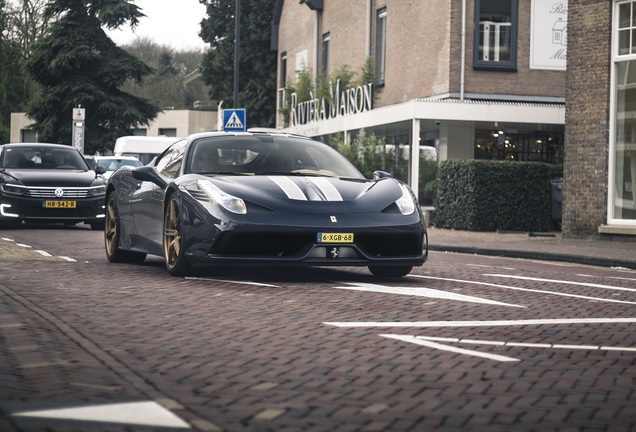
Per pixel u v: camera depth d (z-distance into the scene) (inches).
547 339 240.1
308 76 1343.5
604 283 385.4
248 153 385.4
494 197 857.5
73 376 182.5
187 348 215.9
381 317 269.4
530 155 1040.2
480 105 954.1
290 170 380.2
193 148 388.2
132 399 164.2
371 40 1243.8
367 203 352.5
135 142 1363.2
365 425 150.9
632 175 708.0
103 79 2078.0
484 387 181.3
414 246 354.9
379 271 382.0
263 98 2037.4
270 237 338.3
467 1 1037.2
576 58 738.2
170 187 371.6
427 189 989.2
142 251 403.2
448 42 1037.2
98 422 148.3
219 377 185.3
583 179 737.0
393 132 1087.0
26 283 336.8
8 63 2314.2
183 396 168.2
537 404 168.7
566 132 746.2
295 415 156.3
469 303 304.8
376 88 1216.2
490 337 240.7
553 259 580.7
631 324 268.5
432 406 165.2
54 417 150.9
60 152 754.8
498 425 153.6
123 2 2055.9
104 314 265.3
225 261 338.0
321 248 339.0
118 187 434.6
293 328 246.5
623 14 711.1
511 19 1045.8
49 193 693.3
